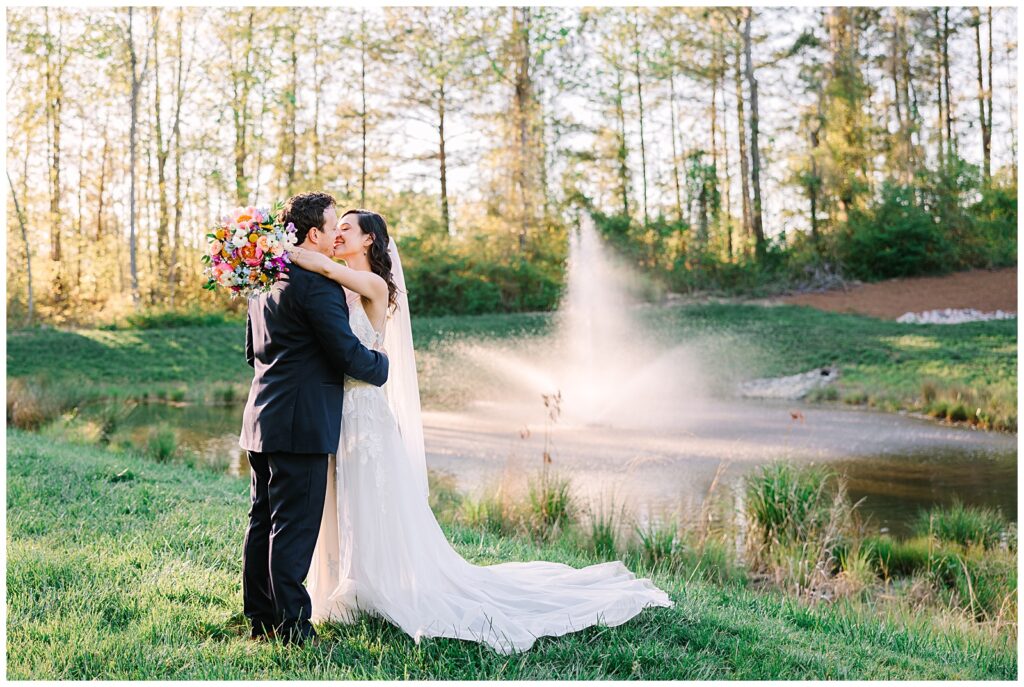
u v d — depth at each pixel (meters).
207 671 2.95
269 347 3.28
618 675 3.14
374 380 3.38
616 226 27.62
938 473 9.23
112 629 3.31
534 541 6.12
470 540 5.43
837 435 11.70
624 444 10.95
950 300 23.66
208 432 12.44
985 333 19.39
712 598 4.45
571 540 6.03
